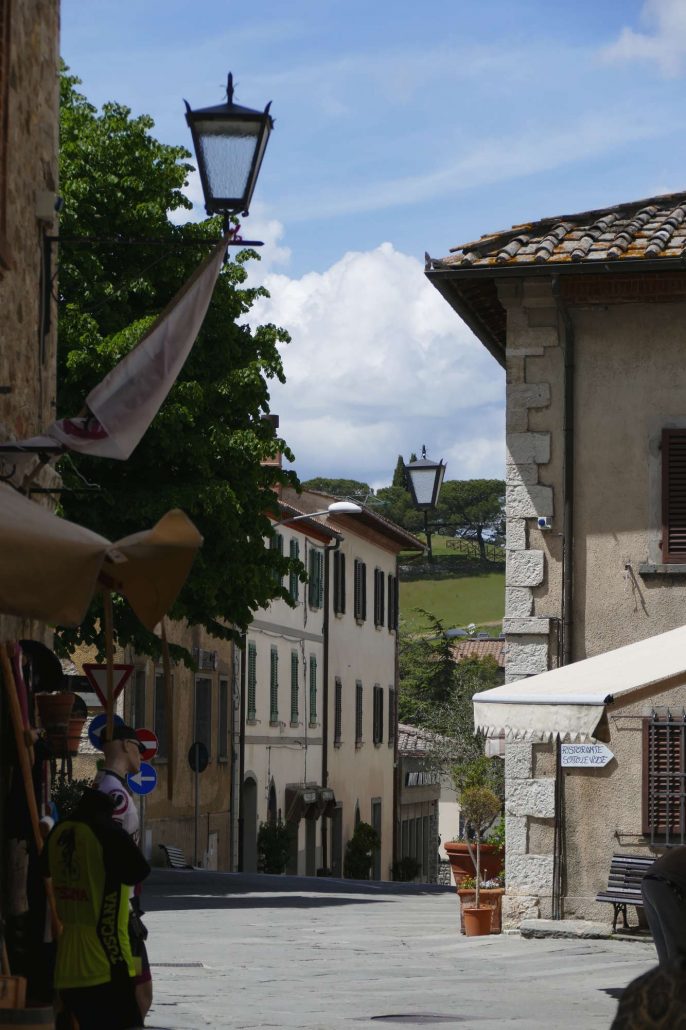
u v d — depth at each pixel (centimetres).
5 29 1330
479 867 2266
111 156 3428
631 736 2100
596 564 2166
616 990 1625
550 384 2194
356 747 7194
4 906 1265
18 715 1216
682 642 1655
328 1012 1448
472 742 6231
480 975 1744
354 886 3769
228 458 3438
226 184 1368
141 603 848
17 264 1395
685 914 849
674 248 2125
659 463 2159
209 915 2548
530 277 2173
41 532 811
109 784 956
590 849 2108
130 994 918
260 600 3531
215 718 5241
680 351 2169
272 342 3597
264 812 5825
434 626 9319
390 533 7606
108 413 1130
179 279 3484
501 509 16225
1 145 1309
